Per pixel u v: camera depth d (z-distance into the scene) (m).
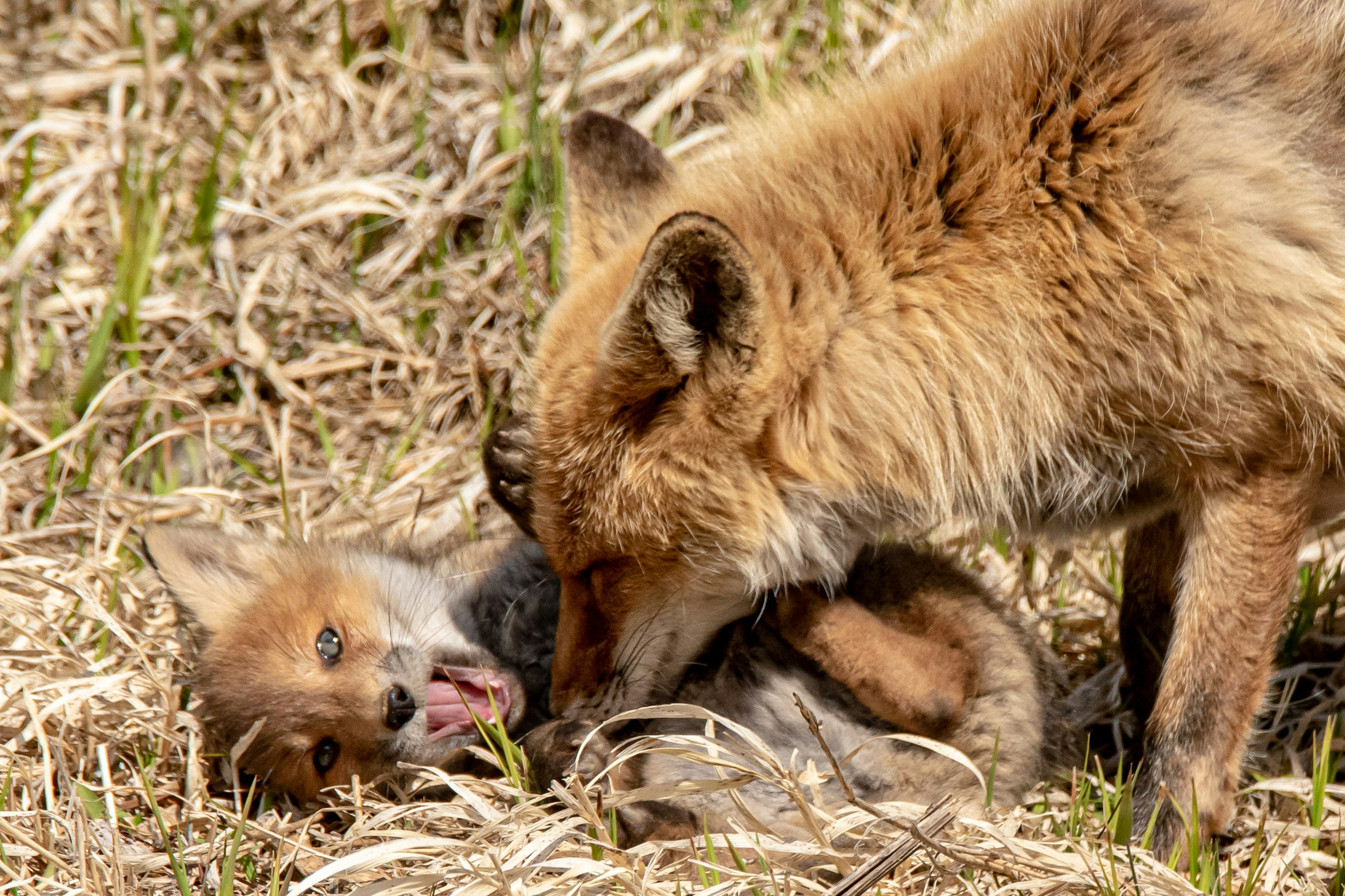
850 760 6.55
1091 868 5.87
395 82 12.59
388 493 10.27
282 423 10.62
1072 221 6.25
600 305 6.38
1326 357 6.21
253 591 8.55
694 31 12.09
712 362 5.88
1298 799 6.98
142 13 12.79
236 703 7.97
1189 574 6.66
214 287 11.25
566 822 6.04
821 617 6.65
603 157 7.47
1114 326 6.25
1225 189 6.18
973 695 6.85
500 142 11.77
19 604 8.34
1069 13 6.47
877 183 6.36
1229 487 6.48
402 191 11.82
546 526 6.54
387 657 8.18
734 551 6.31
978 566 8.88
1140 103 6.23
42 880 6.20
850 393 6.20
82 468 10.25
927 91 6.59
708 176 7.04
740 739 6.97
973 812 6.63
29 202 11.33
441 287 11.34
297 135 12.23
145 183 11.69
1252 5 6.68
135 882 6.42
